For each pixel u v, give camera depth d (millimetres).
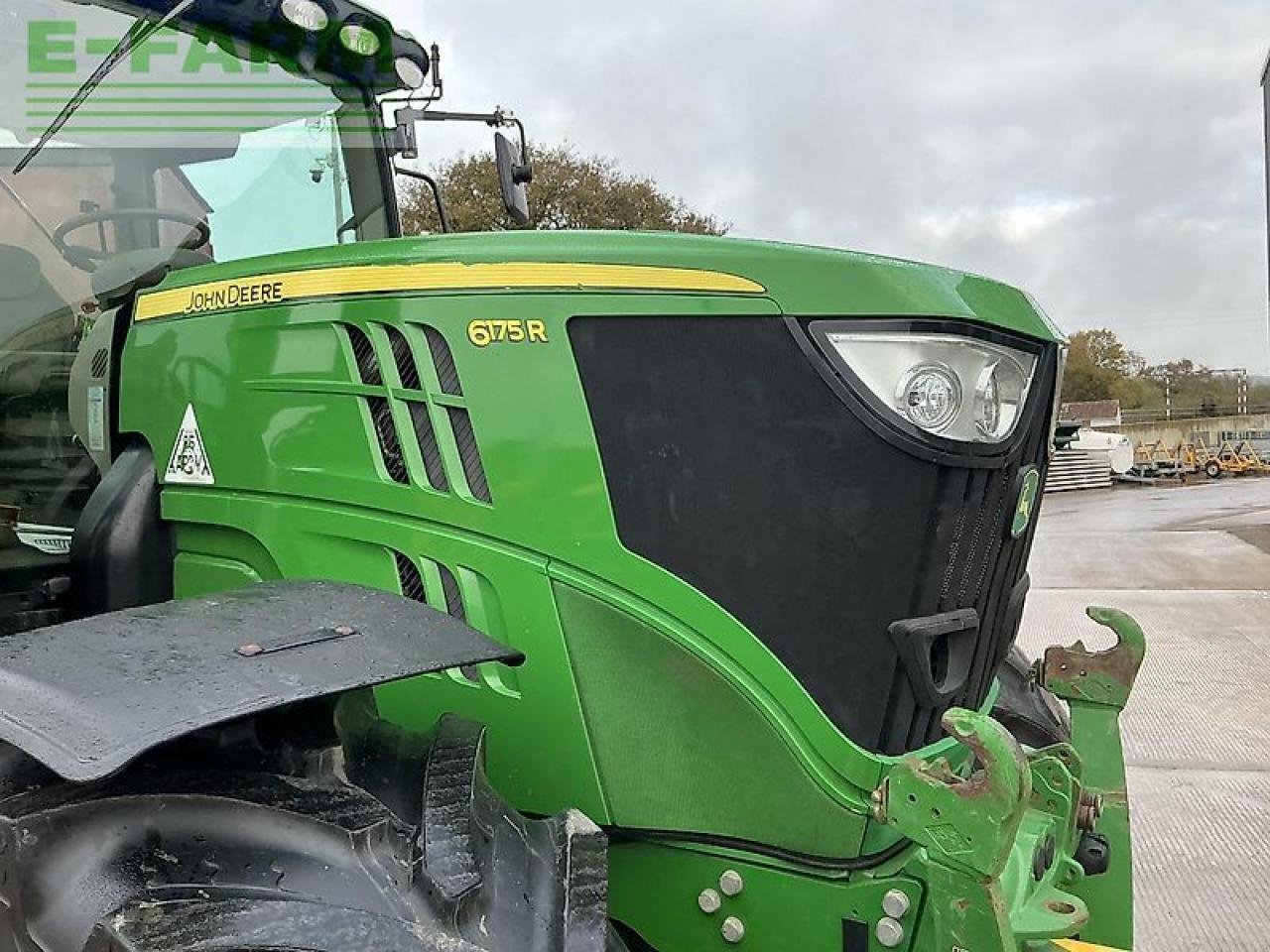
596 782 1812
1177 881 3518
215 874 1357
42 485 2564
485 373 1834
